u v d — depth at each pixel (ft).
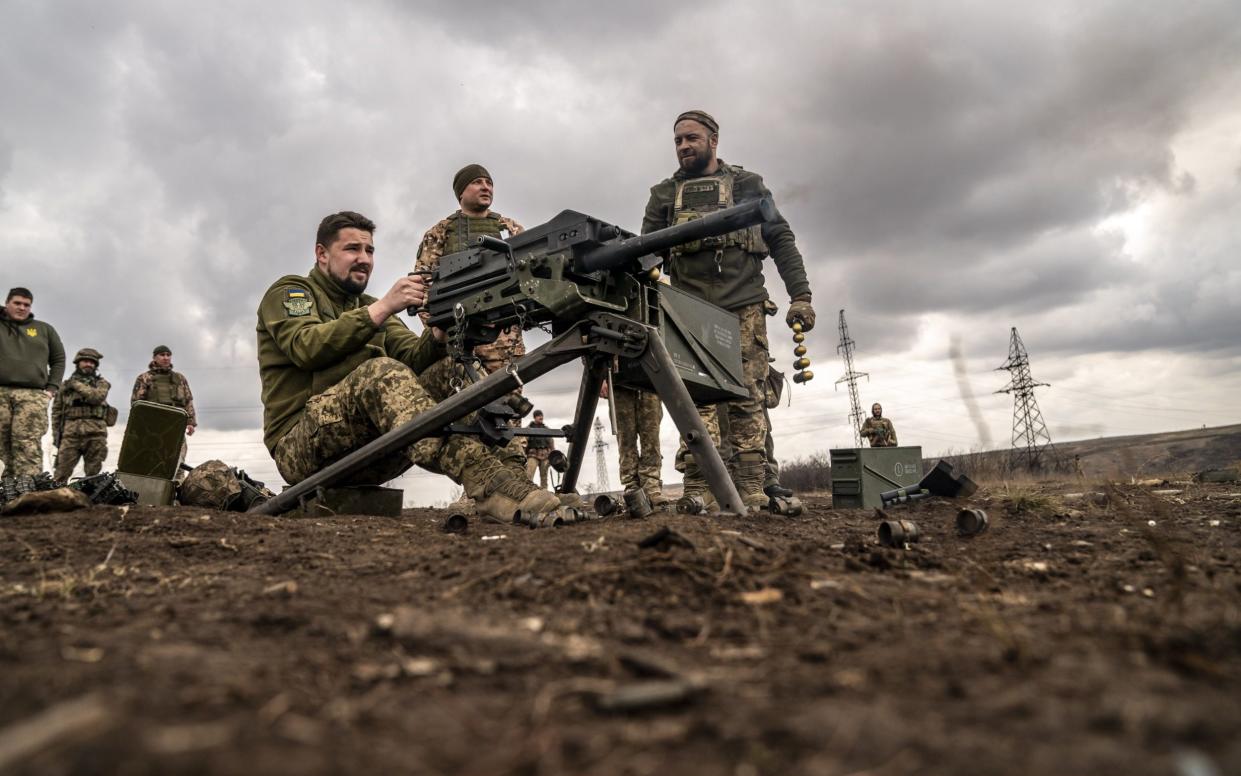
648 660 4.28
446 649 4.73
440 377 15.78
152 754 2.94
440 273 14.69
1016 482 16.74
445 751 3.18
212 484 15.51
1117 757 2.96
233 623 5.38
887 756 3.06
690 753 3.17
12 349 28.32
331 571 7.83
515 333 22.11
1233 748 3.02
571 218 12.62
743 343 18.53
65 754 2.87
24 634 5.06
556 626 5.27
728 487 11.94
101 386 35.01
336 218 16.20
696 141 19.49
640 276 12.93
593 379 13.74
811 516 14.78
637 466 18.95
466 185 21.08
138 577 7.66
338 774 2.89
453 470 13.10
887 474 20.43
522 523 11.84
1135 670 4.03
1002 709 3.50
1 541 9.70
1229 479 26.04
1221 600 5.81
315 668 4.30
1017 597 6.20
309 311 15.15
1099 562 8.00
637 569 6.60
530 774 2.98
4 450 28.40
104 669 4.07
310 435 14.38
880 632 5.05
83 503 12.69
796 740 3.25
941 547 9.49
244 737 3.18
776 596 5.94
